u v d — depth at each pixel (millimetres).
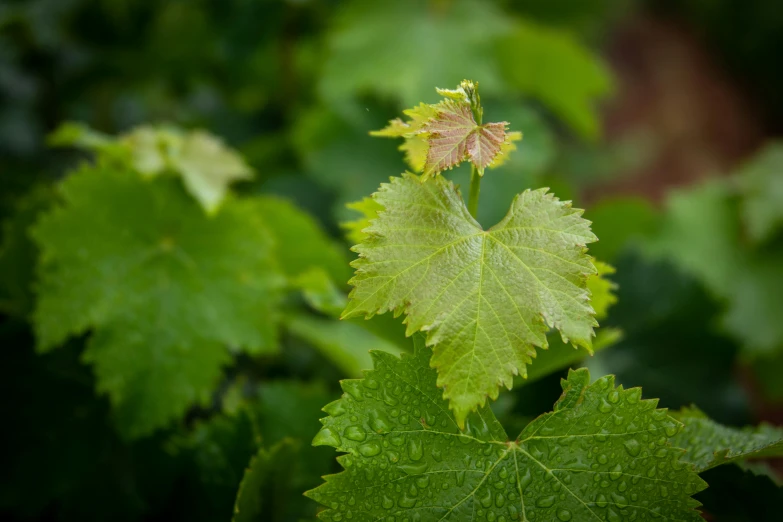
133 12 1078
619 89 2367
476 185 458
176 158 635
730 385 732
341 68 1062
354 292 428
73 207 598
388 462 442
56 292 585
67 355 609
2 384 598
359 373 641
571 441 448
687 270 780
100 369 578
